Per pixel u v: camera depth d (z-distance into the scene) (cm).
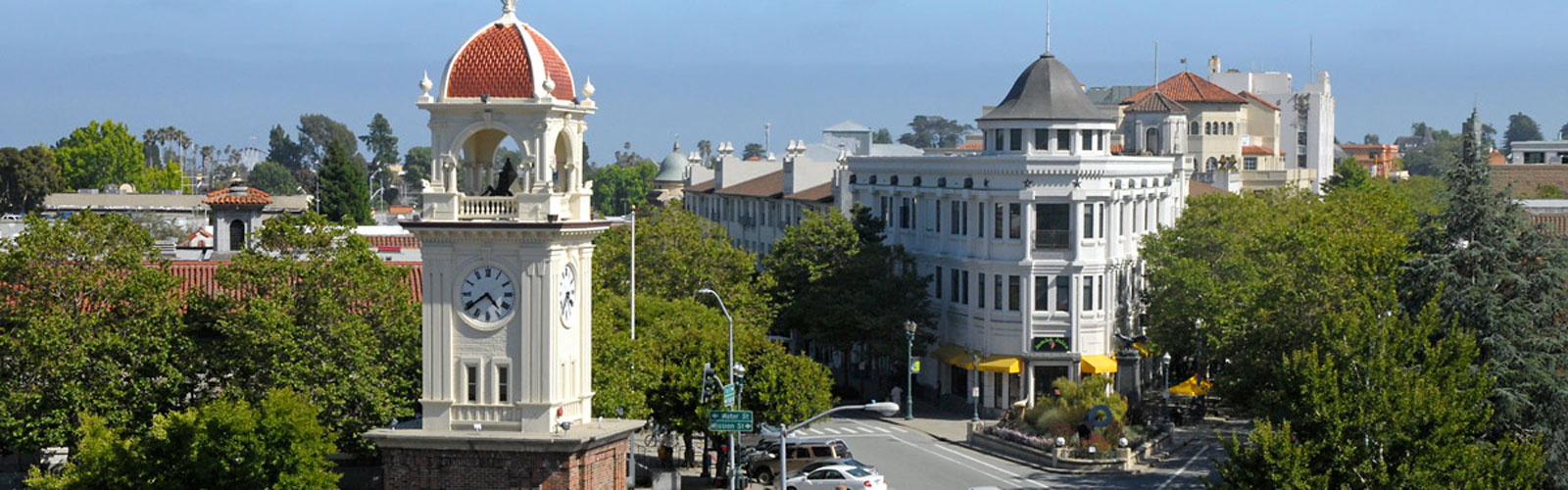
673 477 7962
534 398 5828
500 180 6109
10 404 6738
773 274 12075
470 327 5834
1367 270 8500
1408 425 5991
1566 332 7756
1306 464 6000
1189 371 12006
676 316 9794
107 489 6019
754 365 8612
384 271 7300
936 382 11994
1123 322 11538
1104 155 11369
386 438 5828
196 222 18050
